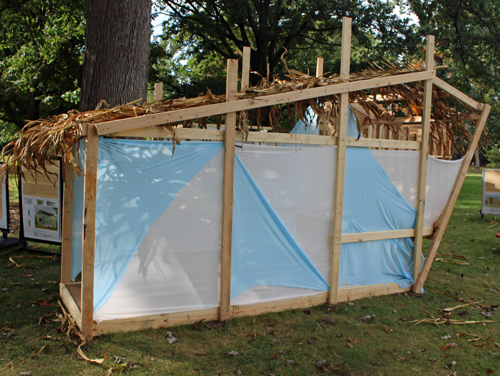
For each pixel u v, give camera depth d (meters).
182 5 20.22
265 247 5.12
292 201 5.25
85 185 4.07
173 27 20.23
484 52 20.27
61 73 17.31
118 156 4.30
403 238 6.19
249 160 4.96
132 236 4.42
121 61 6.70
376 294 5.98
